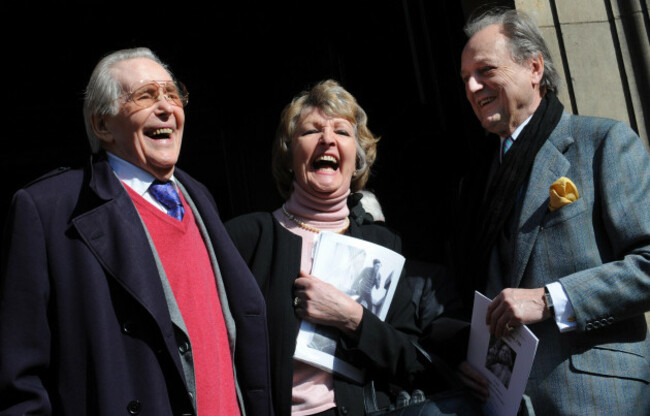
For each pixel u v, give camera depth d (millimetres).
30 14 6961
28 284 1779
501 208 2441
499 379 2219
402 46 4602
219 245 2193
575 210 2309
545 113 2488
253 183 7164
